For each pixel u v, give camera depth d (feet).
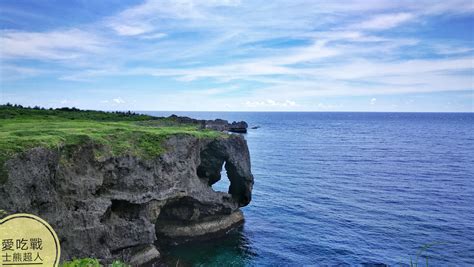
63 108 321.11
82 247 100.22
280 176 269.85
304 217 170.30
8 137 95.91
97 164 110.01
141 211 120.06
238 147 165.07
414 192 216.74
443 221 162.40
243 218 163.84
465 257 124.16
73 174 104.06
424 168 299.79
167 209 138.00
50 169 95.04
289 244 137.80
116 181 115.85
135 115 328.29
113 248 110.42
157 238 136.56
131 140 126.82
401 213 175.01
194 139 143.02
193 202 138.62
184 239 139.03
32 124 153.38
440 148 438.81
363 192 218.38
